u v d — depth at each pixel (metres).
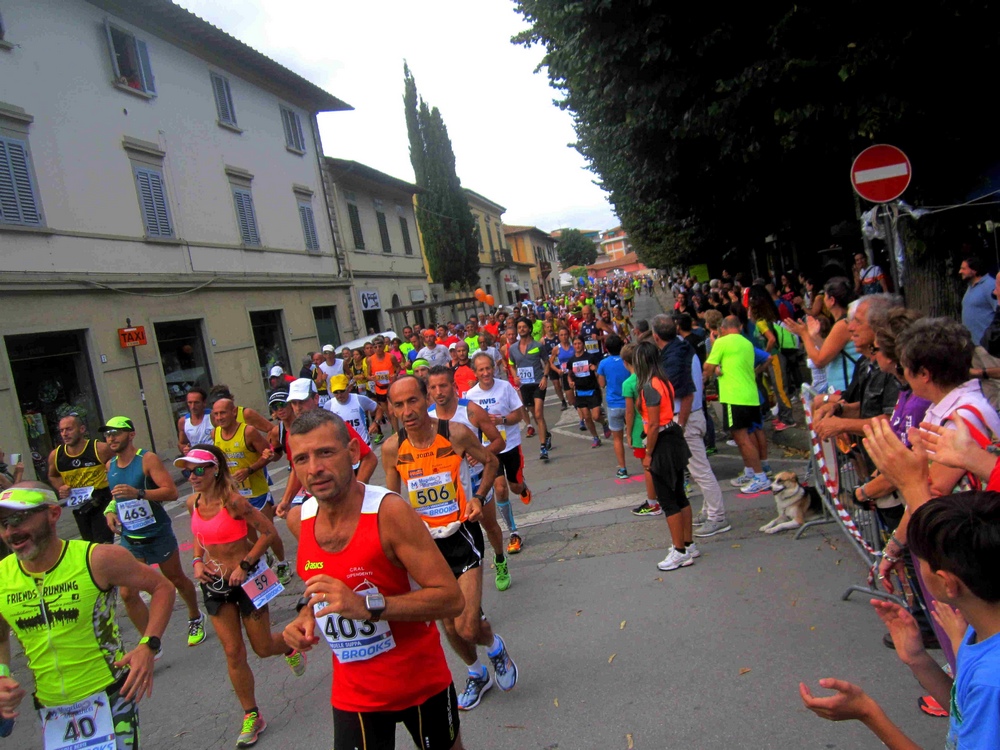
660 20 8.83
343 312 26.12
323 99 25.33
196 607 5.75
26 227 12.65
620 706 3.69
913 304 9.45
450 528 4.16
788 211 15.97
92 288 14.06
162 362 16.25
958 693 1.60
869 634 4.00
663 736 3.37
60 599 2.88
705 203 15.64
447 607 2.42
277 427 6.64
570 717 3.68
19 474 7.16
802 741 3.16
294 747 3.89
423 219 39.81
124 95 15.70
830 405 4.34
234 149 20.16
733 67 9.34
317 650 5.20
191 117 18.22
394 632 2.49
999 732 1.48
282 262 22.20
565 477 9.19
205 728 4.28
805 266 17.88
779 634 4.15
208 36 18.36
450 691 2.64
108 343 14.40
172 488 5.64
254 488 6.55
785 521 5.83
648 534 6.39
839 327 5.13
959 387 2.90
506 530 7.22
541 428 10.38
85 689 2.91
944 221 9.02
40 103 13.34
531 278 77.69
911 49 7.81
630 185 17.27
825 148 9.55
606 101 10.54
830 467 4.84
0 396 11.81
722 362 7.07
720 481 7.70
